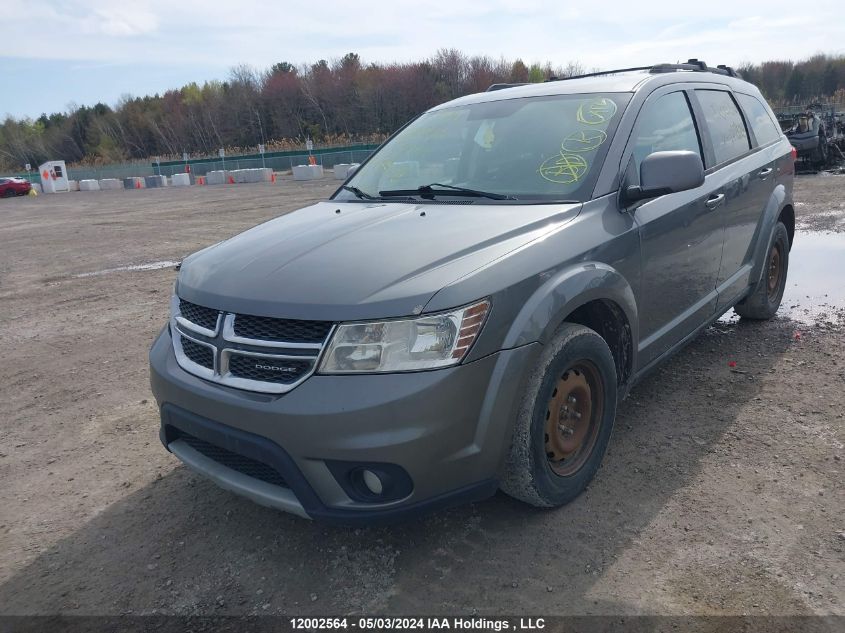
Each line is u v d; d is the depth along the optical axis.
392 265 2.58
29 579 2.83
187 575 2.77
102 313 7.50
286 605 2.54
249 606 2.55
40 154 101.50
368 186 3.89
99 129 97.94
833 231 8.92
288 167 52.91
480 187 3.42
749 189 4.50
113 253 12.23
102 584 2.76
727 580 2.49
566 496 2.95
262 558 2.84
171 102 97.06
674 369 4.52
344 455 2.34
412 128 4.29
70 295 8.65
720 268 4.25
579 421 3.05
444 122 4.09
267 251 2.94
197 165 56.75
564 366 2.80
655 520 2.88
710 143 4.19
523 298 2.63
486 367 2.50
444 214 3.12
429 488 2.44
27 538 3.13
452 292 2.44
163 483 3.57
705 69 4.72
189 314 2.88
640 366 3.43
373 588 2.60
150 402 4.73
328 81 84.81
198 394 2.65
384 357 2.38
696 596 2.42
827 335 4.97
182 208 21.86
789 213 5.36
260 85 91.94
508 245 2.74
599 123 3.48
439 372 2.39
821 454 3.31
